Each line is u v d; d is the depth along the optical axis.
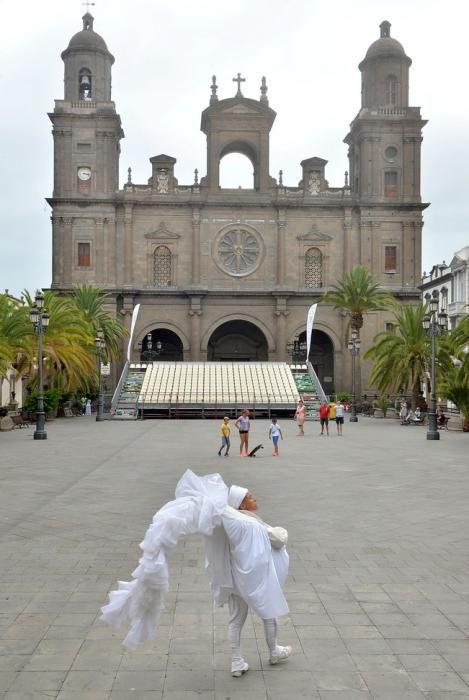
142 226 76.50
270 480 21.91
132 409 59.78
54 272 74.81
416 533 14.34
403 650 8.11
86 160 75.62
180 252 76.75
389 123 76.88
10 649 8.16
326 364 83.31
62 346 50.88
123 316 75.19
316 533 14.35
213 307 76.19
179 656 7.97
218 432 42.88
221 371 67.25
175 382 64.56
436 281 80.94
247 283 76.94
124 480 21.61
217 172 77.12
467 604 9.77
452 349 46.78
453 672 7.52
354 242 77.44
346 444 34.72
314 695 7.00
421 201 77.44
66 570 11.53
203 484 7.34
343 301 64.06
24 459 27.45
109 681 7.32
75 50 76.00
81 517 15.91
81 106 75.50
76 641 8.40
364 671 7.55
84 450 31.12
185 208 76.88
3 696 6.96
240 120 77.31
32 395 53.22
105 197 75.44
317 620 9.13
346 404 68.06
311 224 77.56
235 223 77.00
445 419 48.69
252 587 7.26
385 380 52.69
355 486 20.58
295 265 77.25
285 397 61.91
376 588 10.55
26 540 13.70
